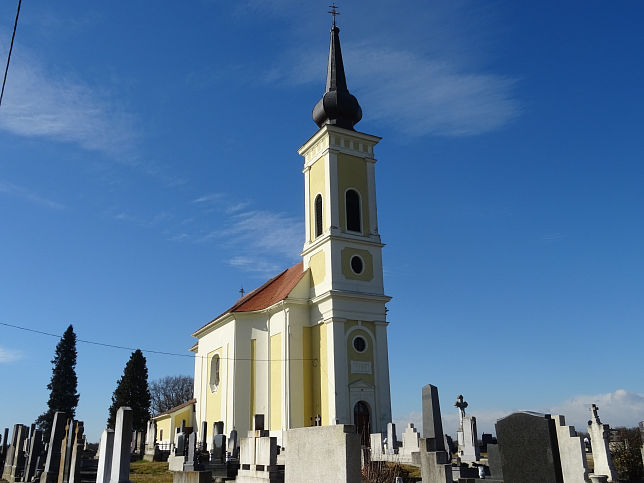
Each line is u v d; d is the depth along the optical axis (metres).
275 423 38.06
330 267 37.84
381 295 38.56
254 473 18.77
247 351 41.16
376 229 40.50
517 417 11.41
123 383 68.25
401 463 26.34
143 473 28.91
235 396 39.91
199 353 50.12
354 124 43.59
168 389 106.75
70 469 19.55
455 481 19.34
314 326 38.66
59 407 66.19
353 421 35.38
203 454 28.41
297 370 37.72
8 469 31.80
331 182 39.75
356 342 37.12
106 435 15.66
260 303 43.38
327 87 44.16
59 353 68.62
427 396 16.34
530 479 10.99
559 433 19.22
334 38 45.88
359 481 11.57
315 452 12.48
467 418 27.67
